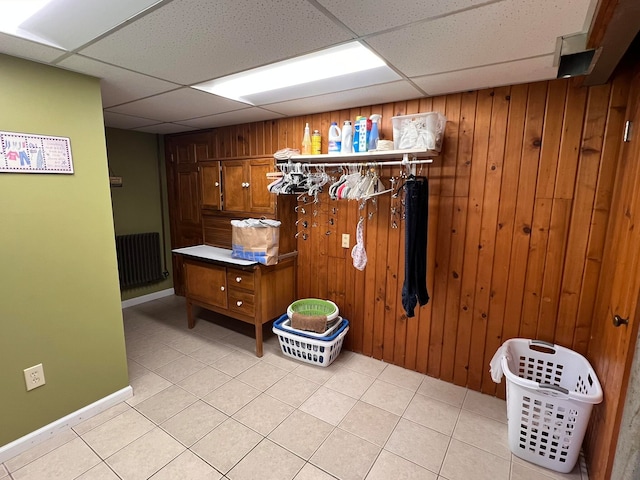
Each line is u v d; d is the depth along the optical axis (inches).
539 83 78.8
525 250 85.1
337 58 71.3
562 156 78.2
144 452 73.4
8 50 63.2
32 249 72.1
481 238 90.4
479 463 71.9
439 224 95.5
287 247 121.4
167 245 173.9
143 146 159.3
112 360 88.3
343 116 107.9
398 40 58.1
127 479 66.7
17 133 67.9
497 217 87.7
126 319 146.2
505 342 83.9
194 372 105.3
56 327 77.2
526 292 86.3
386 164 93.7
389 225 105.1
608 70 63.1
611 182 73.6
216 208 134.3
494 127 85.2
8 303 69.6
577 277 79.7
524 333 87.9
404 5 46.8
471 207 90.7
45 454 72.7
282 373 105.0
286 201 119.3
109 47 62.1
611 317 63.4
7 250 68.6
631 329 51.0
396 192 99.9
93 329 83.9
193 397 92.8
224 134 139.9
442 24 52.2
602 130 73.5
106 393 87.7
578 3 44.8
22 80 67.7
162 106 105.3
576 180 77.4
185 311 155.9
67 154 75.5
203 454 73.1
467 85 82.4
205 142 147.8
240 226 113.5
